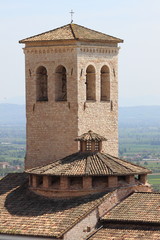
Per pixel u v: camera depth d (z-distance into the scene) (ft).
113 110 364.38
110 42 361.51
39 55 359.46
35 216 310.65
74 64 347.56
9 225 307.58
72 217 303.07
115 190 317.63
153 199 315.17
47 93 360.89
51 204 318.24
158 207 307.58
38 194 328.70
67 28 362.12
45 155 359.66
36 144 362.74
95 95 356.59
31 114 363.56
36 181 329.31
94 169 319.68
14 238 302.86
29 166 365.20
